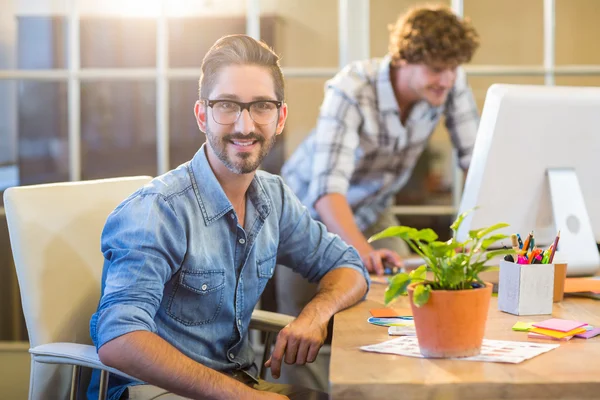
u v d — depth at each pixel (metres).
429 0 2.64
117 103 2.70
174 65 2.68
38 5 2.67
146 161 2.71
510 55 2.67
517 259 1.37
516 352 1.06
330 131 2.15
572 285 1.55
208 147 1.39
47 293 1.42
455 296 1.01
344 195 2.11
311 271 1.62
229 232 1.40
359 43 2.64
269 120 1.33
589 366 0.99
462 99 2.29
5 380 2.74
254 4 2.65
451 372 0.97
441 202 2.75
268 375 2.63
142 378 1.17
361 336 1.19
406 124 2.25
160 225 1.28
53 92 2.70
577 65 2.66
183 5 2.66
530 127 1.58
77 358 1.29
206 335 1.41
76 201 1.51
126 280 1.22
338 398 0.93
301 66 2.67
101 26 2.67
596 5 2.63
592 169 1.65
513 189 1.62
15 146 2.73
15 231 1.41
